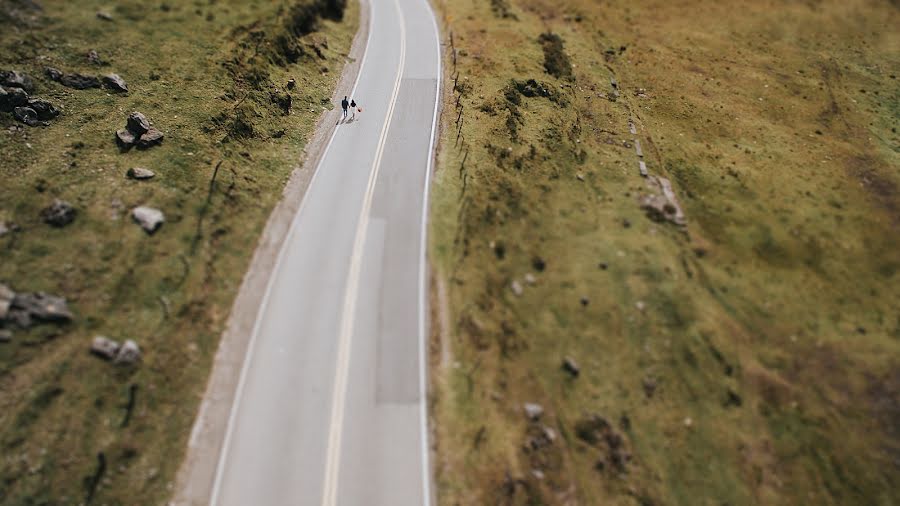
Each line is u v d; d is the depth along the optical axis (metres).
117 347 20.17
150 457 18.48
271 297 23.41
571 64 41.47
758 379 22.69
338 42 42.47
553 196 28.91
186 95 31.39
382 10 48.62
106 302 21.36
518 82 37.25
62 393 18.81
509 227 26.81
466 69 39.00
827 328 24.53
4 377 18.61
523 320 23.19
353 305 23.12
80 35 33.81
